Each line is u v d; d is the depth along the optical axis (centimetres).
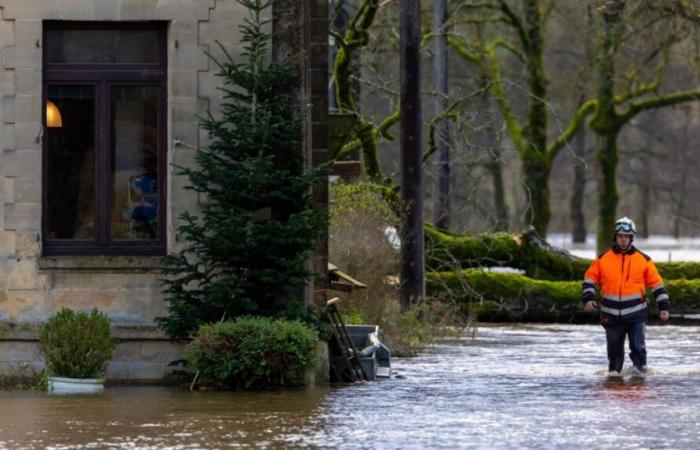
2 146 3666
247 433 2758
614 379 3872
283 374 3538
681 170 15112
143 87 3719
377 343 3962
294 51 3638
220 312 3597
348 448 2573
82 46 3709
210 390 3512
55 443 2636
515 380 3825
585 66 9475
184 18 3672
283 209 3619
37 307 3656
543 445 2608
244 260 3572
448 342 5250
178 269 3603
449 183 7612
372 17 6031
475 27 9844
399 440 2669
